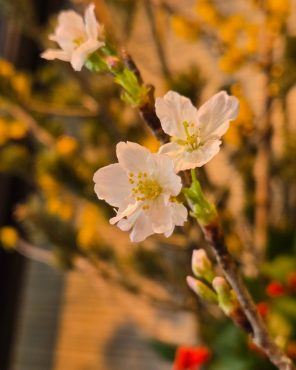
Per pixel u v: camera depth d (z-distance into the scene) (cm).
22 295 113
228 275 36
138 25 110
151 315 102
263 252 73
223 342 60
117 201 35
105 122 80
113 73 37
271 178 83
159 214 34
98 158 78
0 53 115
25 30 82
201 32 84
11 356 110
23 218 89
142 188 35
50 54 39
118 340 105
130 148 35
